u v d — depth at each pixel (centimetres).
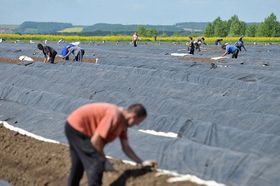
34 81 2839
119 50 6512
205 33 17988
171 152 1401
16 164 1477
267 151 1491
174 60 4319
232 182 1218
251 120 1852
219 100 2275
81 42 9750
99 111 1014
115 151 1458
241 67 3916
